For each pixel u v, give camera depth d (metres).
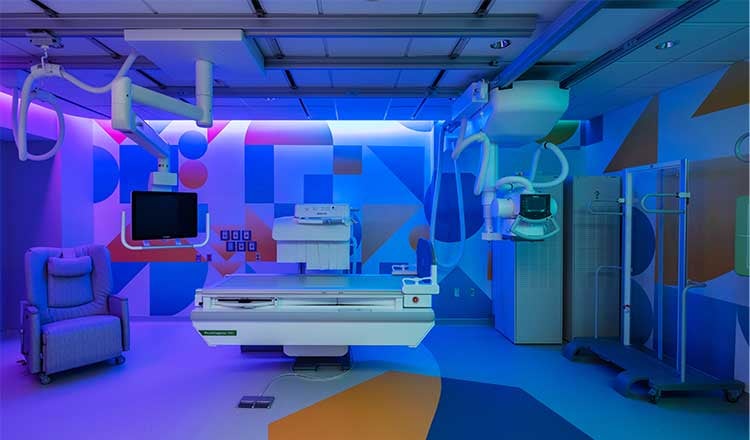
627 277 4.03
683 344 3.26
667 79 3.73
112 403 3.21
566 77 3.74
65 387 3.50
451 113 4.57
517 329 4.68
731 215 3.40
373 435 2.78
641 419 3.00
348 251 3.99
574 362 4.12
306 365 3.94
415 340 3.54
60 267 4.04
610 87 3.97
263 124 5.55
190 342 4.70
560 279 4.70
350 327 3.50
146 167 5.51
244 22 2.67
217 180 5.55
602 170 5.07
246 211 5.55
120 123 2.57
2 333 5.02
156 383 3.59
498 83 3.54
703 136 3.65
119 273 5.53
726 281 3.45
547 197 3.64
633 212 4.57
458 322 5.51
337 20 2.69
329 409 3.13
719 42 2.93
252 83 3.95
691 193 3.79
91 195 5.48
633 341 4.56
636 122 4.48
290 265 5.56
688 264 3.82
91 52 3.28
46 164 5.03
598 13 2.53
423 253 3.96
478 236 5.53
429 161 5.57
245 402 3.19
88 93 4.08
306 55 3.34
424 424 2.93
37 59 3.35
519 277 4.68
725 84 3.44
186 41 2.69
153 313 5.55
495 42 3.07
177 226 3.81
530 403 3.24
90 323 3.81
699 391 3.45
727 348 3.45
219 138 5.54
